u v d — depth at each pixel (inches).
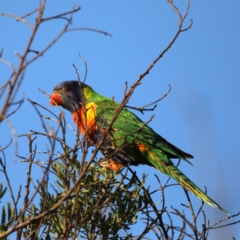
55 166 316.2
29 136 258.1
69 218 289.3
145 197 322.3
